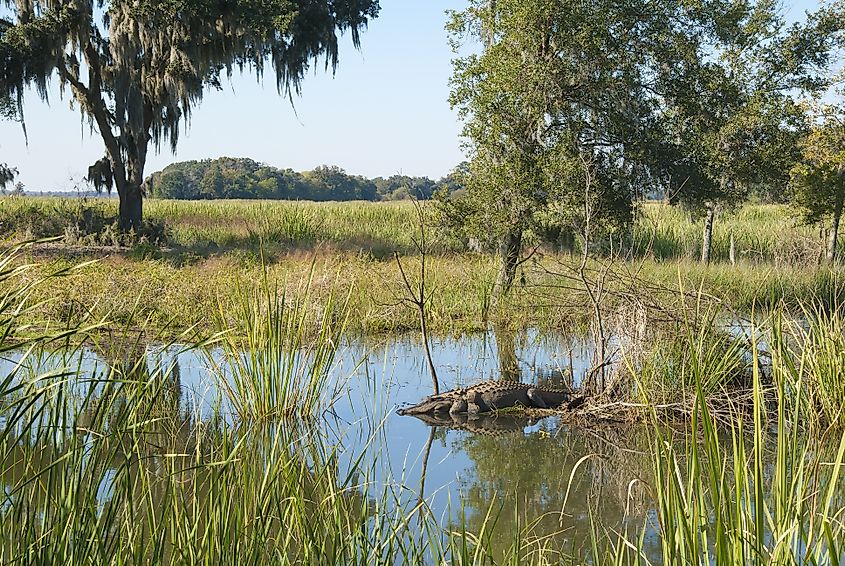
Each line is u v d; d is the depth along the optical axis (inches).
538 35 722.8
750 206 1696.6
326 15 1110.4
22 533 155.5
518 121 730.2
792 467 144.5
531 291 642.2
